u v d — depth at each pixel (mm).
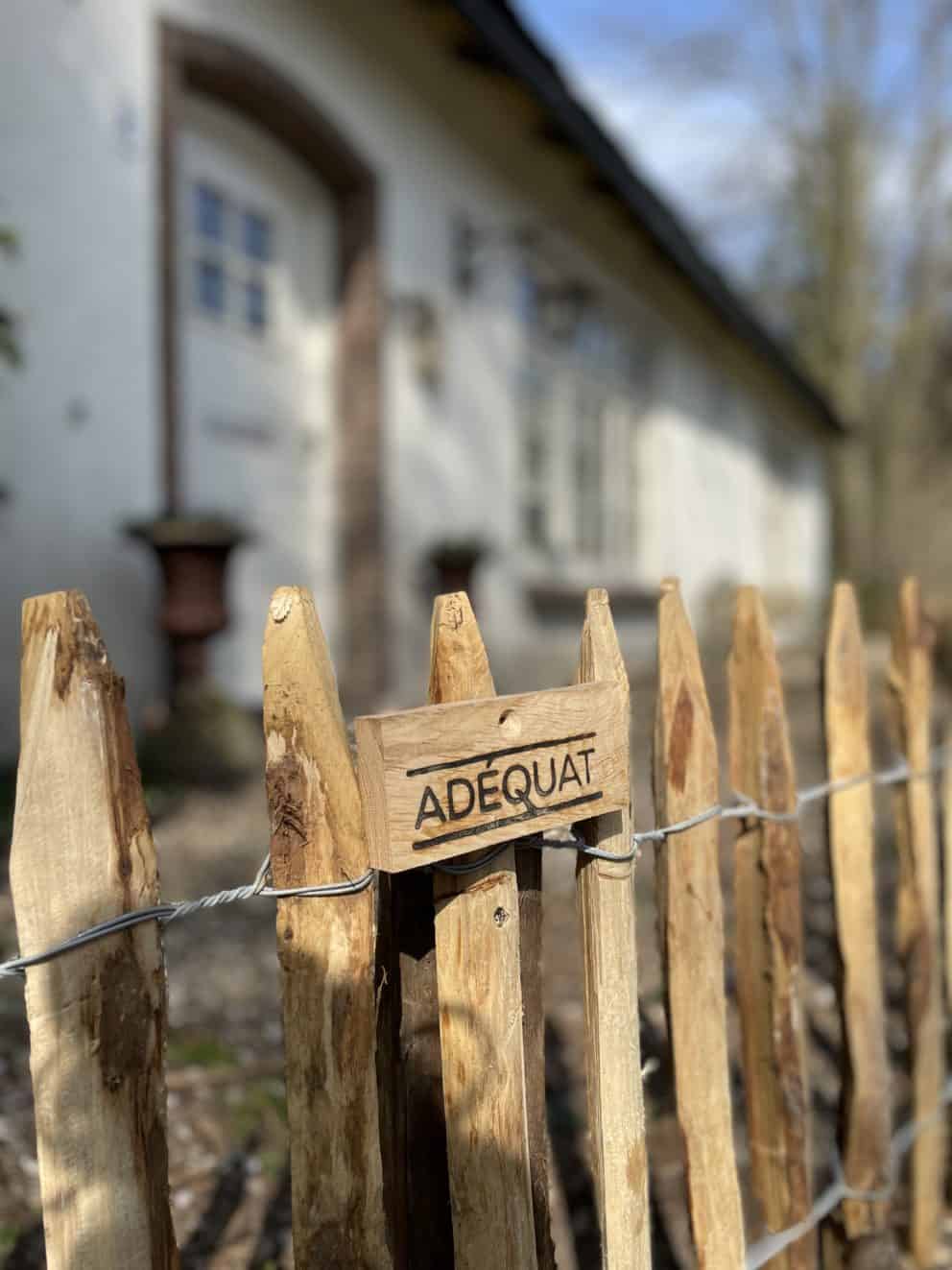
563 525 9359
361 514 6605
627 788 1205
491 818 1040
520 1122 1115
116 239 4578
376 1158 1021
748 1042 1532
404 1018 1135
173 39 4887
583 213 9148
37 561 4203
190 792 4129
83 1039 901
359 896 998
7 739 4055
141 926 934
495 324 8039
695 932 1370
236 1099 2154
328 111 6043
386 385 6676
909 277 19156
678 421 11875
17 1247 1666
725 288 10367
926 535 21297
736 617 1519
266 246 6145
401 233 6828
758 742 1479
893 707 1892
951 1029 2170
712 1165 1387
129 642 4625
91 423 4449
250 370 5988
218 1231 1778
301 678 978
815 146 18234
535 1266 1134
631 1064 1254
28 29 4121
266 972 2746
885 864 4008
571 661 8328
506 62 6402
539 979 1211
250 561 6008
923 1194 1892
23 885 877
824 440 18641
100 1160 913
